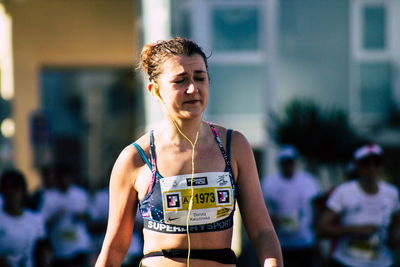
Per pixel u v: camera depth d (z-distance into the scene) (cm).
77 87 3428
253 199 402
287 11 1548
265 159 1538
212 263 383
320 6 1551
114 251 405
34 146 2073
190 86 383
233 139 406
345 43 1556
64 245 1159
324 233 862
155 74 395
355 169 899
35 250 871
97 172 3312
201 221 383
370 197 848
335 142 1300
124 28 2441
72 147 3372
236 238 1268
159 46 399
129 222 407
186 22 1455
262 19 1558
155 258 386
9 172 851
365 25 1644
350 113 1555
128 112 3459
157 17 1220
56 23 2412
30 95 2448
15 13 2388
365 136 1503
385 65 1644
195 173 387
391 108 1628
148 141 402
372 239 845
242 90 1568
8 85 2502
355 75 1622
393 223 866
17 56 2409
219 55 1559
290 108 1380
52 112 3381
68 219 1178
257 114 1565
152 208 387
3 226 837
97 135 3388
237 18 1556
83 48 2439
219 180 389
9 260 838
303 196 1160
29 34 2402
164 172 387
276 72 1545
